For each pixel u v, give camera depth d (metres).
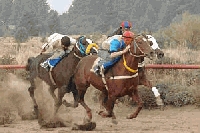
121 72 11.57
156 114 15.19
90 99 17.89
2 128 12.84
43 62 14.44
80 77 13.05
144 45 11.20
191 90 16.62
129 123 13.47
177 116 14.63
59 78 13.68
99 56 12.25
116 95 11.78
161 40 41.38
